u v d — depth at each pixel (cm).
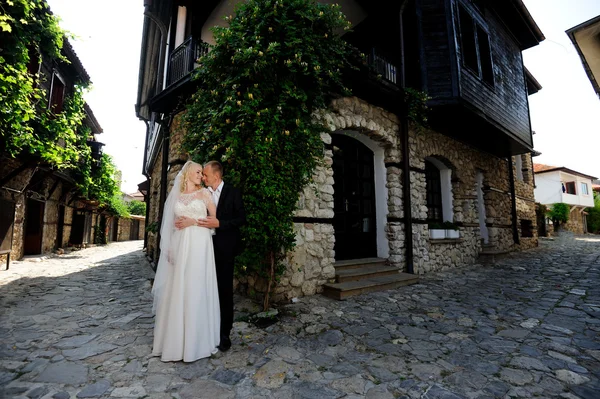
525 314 346
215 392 185
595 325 306
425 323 319
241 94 371
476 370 217
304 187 409
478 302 399
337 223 544
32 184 846
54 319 316
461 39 635
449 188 762
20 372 203
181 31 588
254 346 256
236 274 385
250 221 341
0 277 564
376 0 635
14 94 517
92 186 1208
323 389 192
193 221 234
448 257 689
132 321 313
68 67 1023
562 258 815
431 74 612
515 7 816
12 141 579
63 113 799
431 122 673
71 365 214
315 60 384
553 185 2244
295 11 376
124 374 203
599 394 185
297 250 412
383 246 586
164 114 598
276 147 363
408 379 204
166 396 179
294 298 396
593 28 459
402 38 615
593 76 563
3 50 525
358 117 525
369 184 611
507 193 1012
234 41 366
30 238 962
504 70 815
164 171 608
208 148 386
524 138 884
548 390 190
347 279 468
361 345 262
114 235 2011
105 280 549
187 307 226
